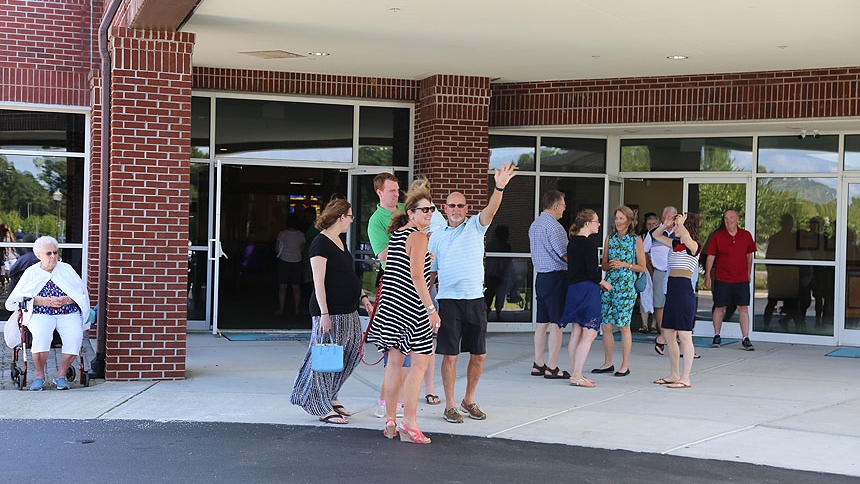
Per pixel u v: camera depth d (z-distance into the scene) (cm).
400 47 1198
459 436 777
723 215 1435
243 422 814
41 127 1413
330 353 768
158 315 1019
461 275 805
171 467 665
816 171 1402
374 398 926
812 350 1338
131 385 986
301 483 629
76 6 1392
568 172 1504
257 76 1390
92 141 1378
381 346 753
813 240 1405
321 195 1659
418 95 1449
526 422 831
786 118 1316
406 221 758
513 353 1262
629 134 1488
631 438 780
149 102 1016
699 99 1363
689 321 1012
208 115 1407
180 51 1023
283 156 1434
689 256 1015
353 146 1455
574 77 1399
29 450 708
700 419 855
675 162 1488
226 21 1067
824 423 845
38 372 954
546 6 973
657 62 1269
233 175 1669
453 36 1126
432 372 908
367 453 712
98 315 1042
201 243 1430
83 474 644
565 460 706
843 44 1127
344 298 797
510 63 1294
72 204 1427
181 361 1023
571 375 1021
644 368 1147
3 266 1407
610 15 1004
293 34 1130
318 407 809
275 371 1084
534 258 1056
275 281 1714
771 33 1072
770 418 862
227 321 1533
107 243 1045
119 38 1005
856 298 1380
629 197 1548
